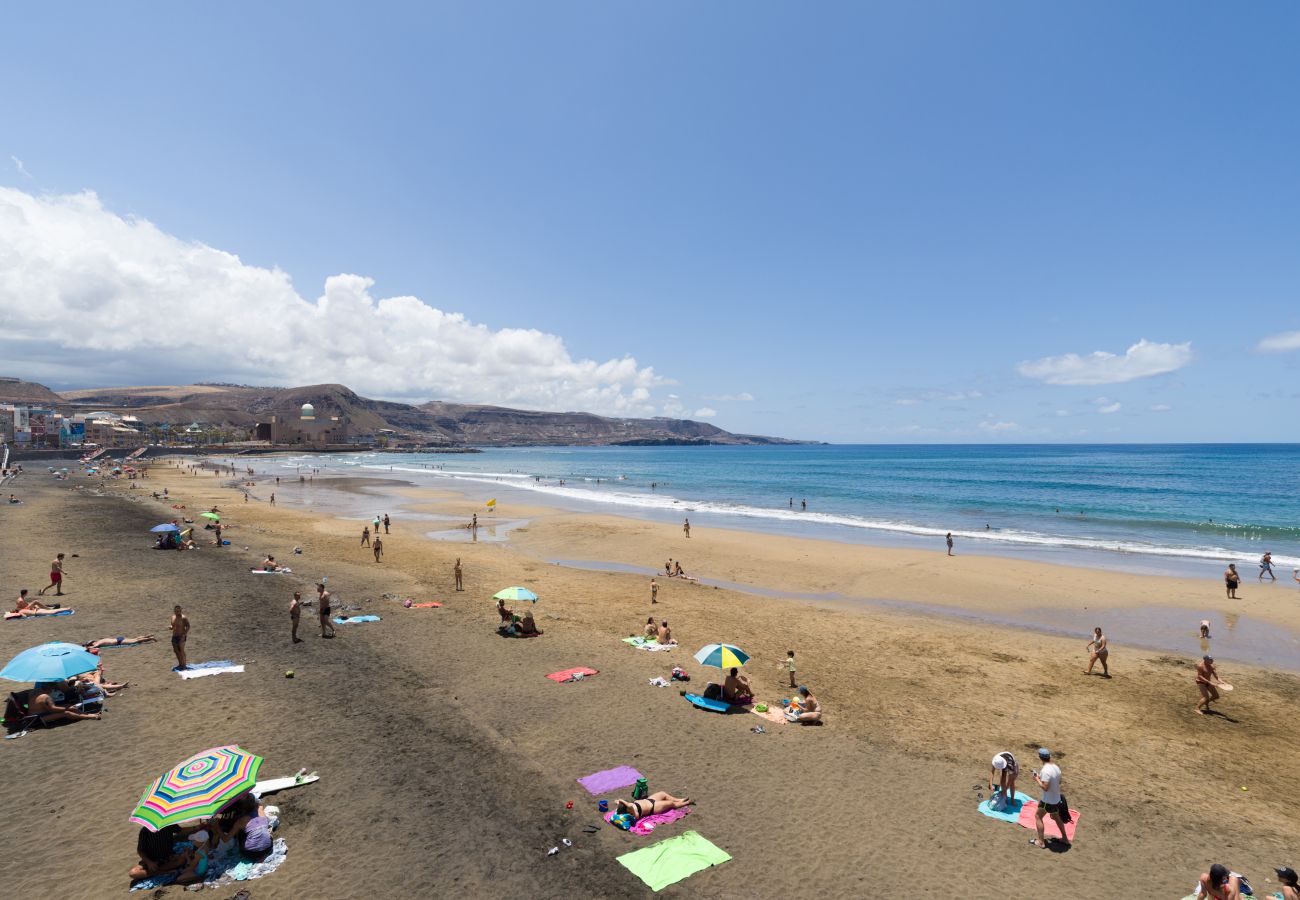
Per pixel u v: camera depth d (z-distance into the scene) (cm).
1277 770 1398
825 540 4628
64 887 895
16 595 2475
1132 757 1445
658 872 968
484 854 1003
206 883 916
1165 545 4497
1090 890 977
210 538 4031
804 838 1084
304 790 1175
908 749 1446
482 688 1714
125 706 1509
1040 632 2456
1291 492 8512
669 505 7369
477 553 3988
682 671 1834
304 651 1967
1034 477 11825
